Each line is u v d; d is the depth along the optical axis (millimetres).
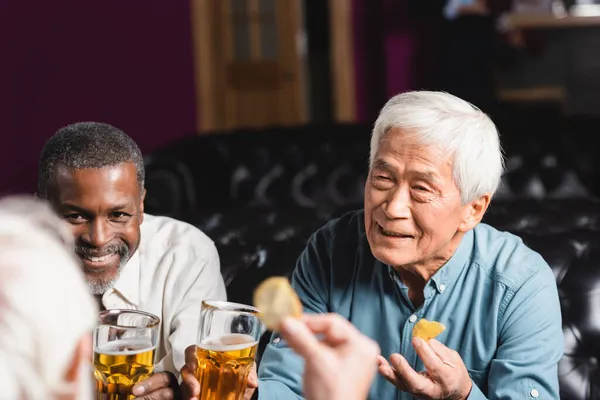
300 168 3857
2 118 6117
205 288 1599
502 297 1395
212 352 1103
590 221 1864
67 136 1370
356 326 1483
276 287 715
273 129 4004
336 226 1568
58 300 510
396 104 1312
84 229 1373
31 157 6219
